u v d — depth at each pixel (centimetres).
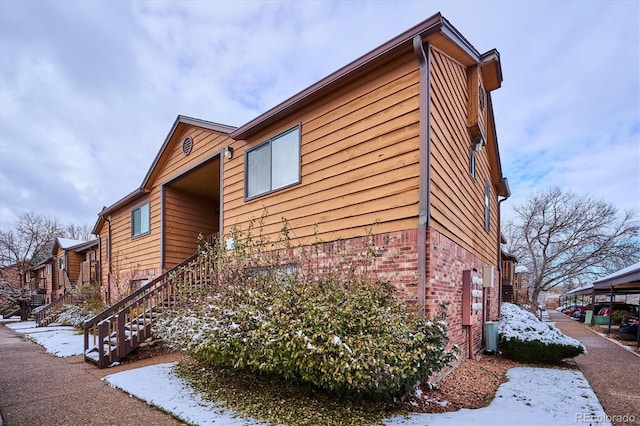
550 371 665
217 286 616
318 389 458
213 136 983
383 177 569
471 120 762
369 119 601
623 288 1684
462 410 424
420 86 534
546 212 2925
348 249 602
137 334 740
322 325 413
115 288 1422
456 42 584
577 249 2802
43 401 471
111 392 506
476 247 859
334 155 652
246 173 858
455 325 619
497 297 1131
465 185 753
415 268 511
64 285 2314
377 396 425
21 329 1445
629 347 1037
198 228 1270
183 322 588
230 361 500
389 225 551
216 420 388
